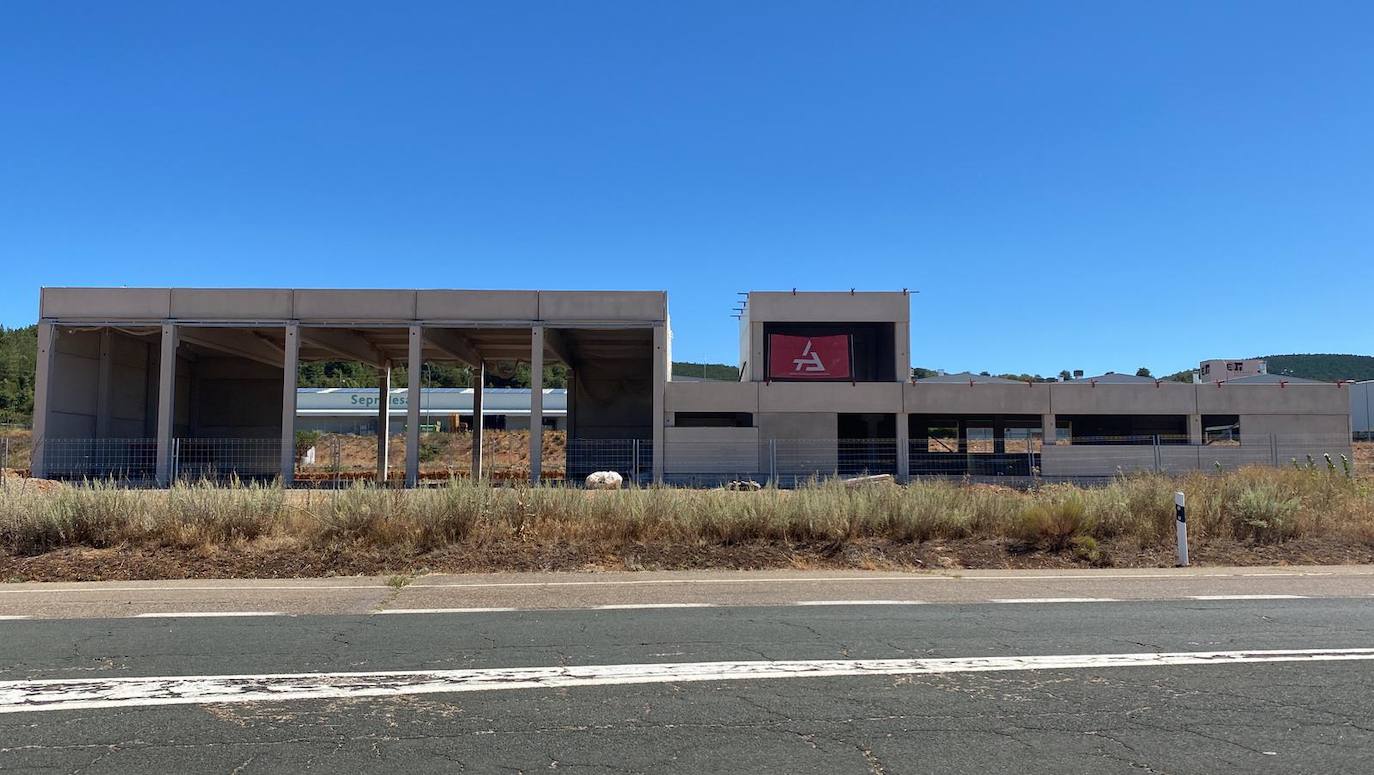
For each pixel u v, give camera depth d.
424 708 5.80
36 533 13.02
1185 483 17.62
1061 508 14.72
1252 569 12.81
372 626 8.39
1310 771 4.75
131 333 39.28
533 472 35.91
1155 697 6.05
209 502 13.84
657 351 36.97
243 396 46.34
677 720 5.57
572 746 5.11
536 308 36.53
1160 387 38.09
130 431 40.56
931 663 6.98
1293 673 6.67
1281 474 20.25
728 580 11.55
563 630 8.23
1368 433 59.72
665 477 36.88
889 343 41.19
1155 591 10.63
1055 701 5.96
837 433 40.38
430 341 37.66
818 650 7.42
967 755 4.97
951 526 14.77
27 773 4.68
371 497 14.27
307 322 35.78
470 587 10.88
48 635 7.96
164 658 7.10
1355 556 13.86
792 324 40.88
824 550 13.71
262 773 4.70
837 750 5.05
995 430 43.47
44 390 35.09
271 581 11.50
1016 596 10.24
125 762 4.85
